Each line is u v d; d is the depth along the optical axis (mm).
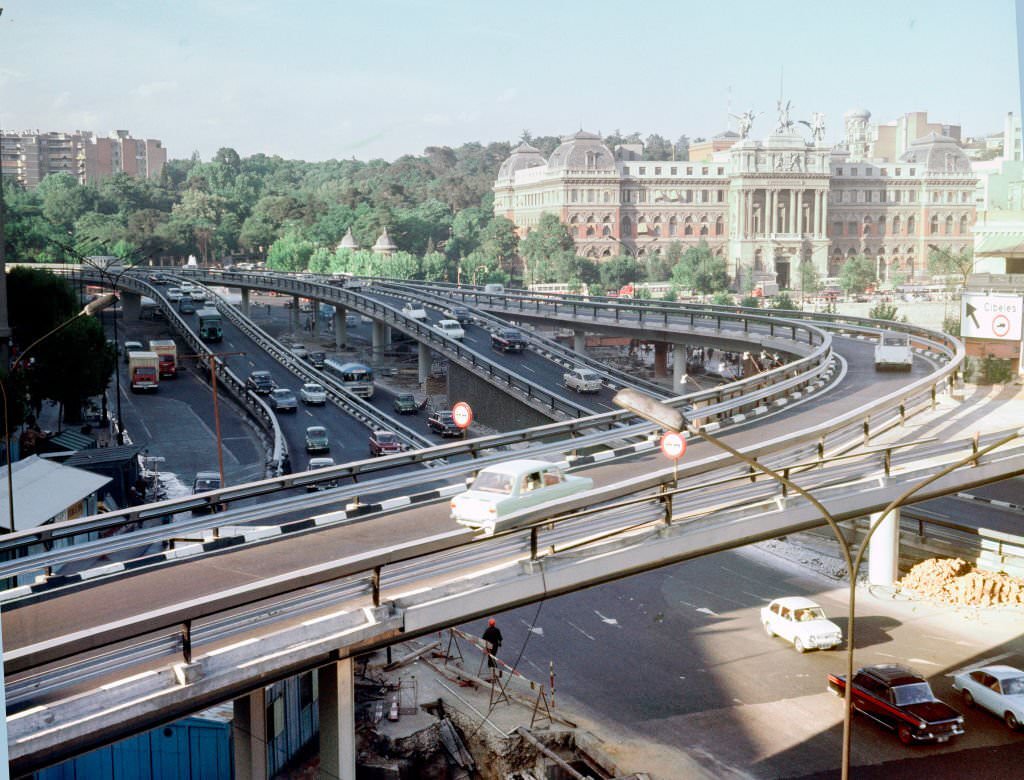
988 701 37656
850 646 22281
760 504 32188
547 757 35094
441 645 45125
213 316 145000
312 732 34219
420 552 24312
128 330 172250
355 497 33500
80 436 84188
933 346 85875
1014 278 87125
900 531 55875
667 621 48562
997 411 51344
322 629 23016
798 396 62281
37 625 23469
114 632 19516
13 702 19422
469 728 36875
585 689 41062
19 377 73000
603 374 109500
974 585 49438
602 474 38812
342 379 130375
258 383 113750
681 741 36500
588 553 27859
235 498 30719
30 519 46781
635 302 143750
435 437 101688
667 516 29766
